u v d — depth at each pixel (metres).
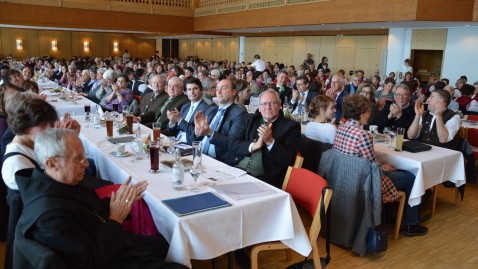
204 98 5.04
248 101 6.39
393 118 4.63
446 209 4.12
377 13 8.61
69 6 12.85
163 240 2.18
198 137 3.77
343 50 14.88
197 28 15.19
